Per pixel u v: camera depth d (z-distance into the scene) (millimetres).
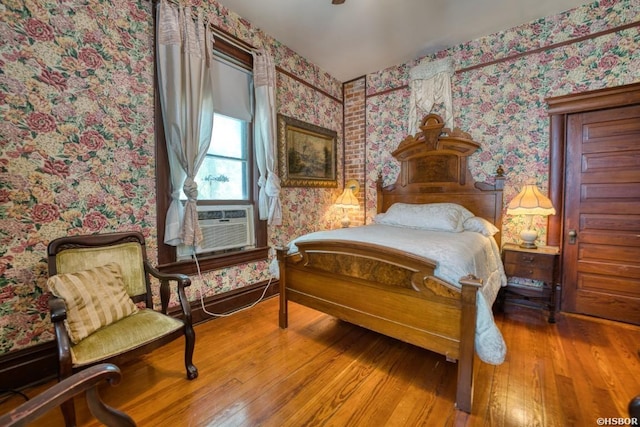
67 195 1863
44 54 1742
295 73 3504
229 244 2809
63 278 1546
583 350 2090
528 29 2930
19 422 616
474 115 3285
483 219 3076
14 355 1683
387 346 2182
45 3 1732
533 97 2945
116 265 1853
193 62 2291
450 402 1579
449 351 1585
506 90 3084
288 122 3426
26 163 1708
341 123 4367
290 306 2988
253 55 2857
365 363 1955
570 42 2740
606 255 2643
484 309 1509
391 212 3400
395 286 1790
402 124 3852
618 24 2533
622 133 2541
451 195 3426
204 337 2314
